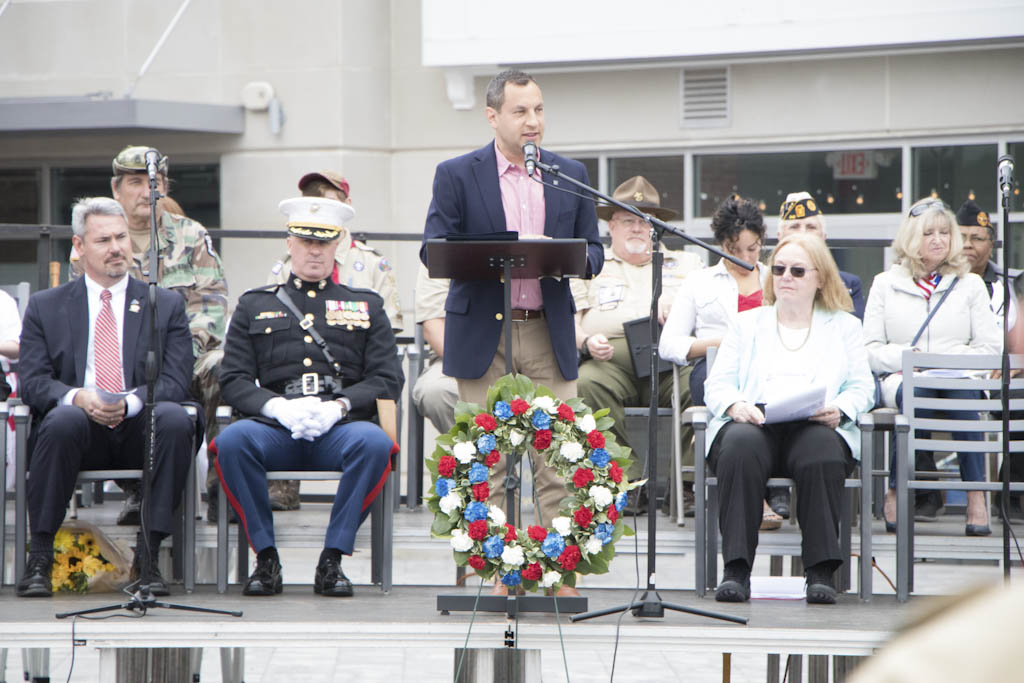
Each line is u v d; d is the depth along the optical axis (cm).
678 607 768
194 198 2136
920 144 1948
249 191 2106
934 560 942
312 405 856
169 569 942
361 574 1545
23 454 865
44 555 843
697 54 1939
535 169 744
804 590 881
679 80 2025
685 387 1073
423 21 2019
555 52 1978
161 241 1085
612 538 764
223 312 1104
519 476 816
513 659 878
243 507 852
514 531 749
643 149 2047
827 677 978
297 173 2095
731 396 873
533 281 819
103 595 858
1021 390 909
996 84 1912
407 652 1374
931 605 120
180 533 909
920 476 984
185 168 2139
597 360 1075
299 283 930
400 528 959
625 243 1158
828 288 901
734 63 1995
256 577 856
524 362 823
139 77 2042
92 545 876
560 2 1972
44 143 2159
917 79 1941
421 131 2109
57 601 826
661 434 1079
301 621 750
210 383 1055
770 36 1906
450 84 2067
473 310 811
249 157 2105
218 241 2070
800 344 897
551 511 825
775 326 906
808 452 837
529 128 807
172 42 2094
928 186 1952
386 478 868
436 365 1101
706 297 1068
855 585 1155
